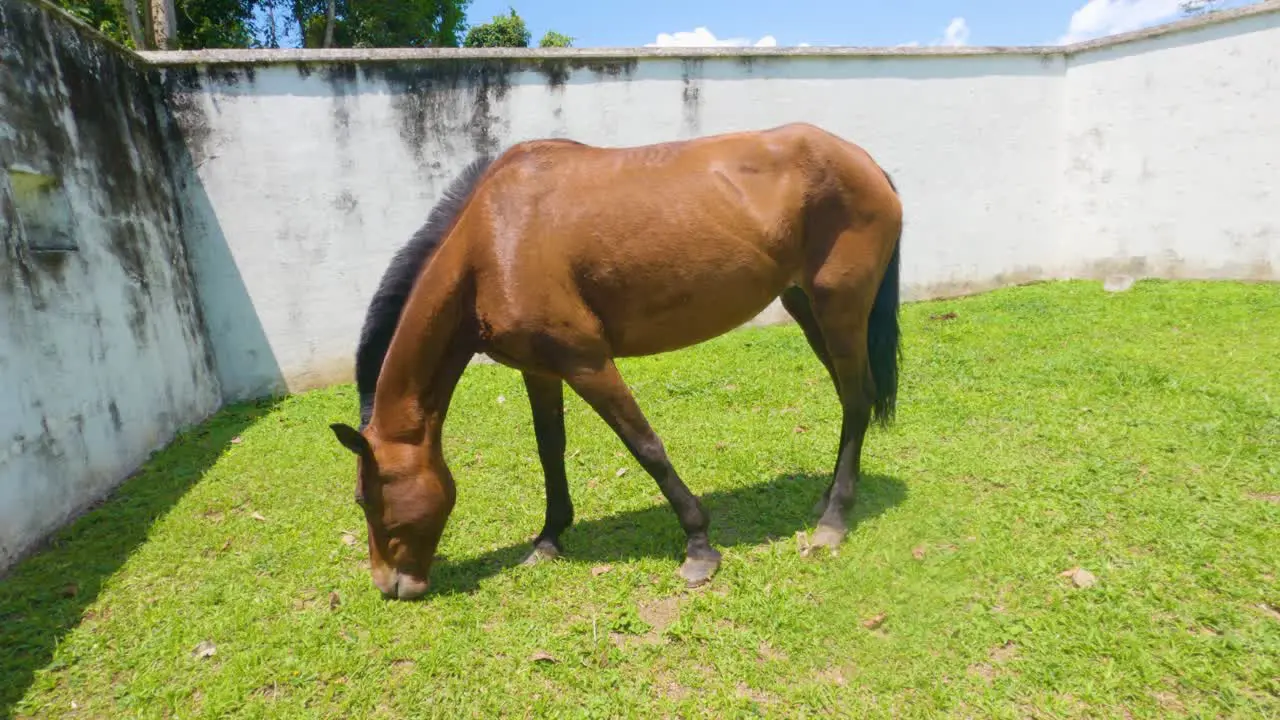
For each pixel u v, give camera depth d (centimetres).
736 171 286
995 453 381
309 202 643
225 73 607
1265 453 347
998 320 695
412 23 1677
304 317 657
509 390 601
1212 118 782
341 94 636
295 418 567
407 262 285
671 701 221
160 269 551
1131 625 233
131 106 549
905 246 830
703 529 295
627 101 706
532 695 230
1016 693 211
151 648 266
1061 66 846
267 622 280
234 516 386
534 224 271
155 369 515
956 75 810
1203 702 201
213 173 617
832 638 244
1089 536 292
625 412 284
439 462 290
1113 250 860
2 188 367
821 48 755
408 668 249
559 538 327
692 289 282
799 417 478
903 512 327
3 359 347
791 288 341
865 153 317
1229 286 756
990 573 271
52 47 443
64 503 381
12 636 277
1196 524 290
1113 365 507
